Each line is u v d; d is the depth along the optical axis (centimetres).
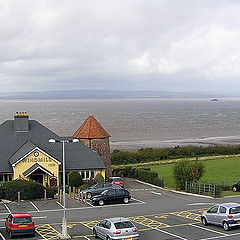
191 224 3406
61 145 6188
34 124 6469
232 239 2903
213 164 8306
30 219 3084
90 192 4831
